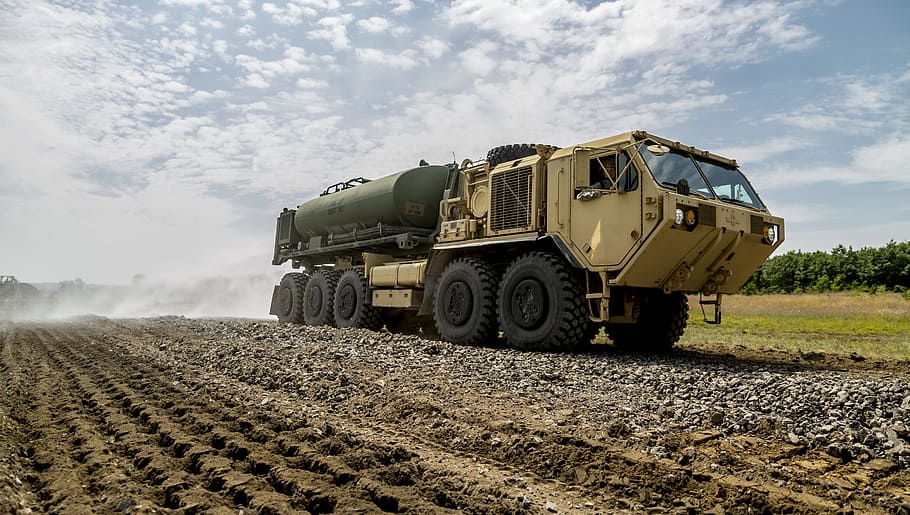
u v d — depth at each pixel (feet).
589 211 25.22
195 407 14.89
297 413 14.64
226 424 13.47
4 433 12.46
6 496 8.48
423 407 14.67
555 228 26.58
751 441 12.33
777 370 20.48
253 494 8.88
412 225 37.93
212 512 8.21
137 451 11.10
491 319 28.76
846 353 29.22
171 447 11.61
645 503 9.19
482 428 13.17
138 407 14.73
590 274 25.30
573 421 13.58
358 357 22.66
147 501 8.39
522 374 19.30
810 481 10.12
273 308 51.08
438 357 23.17
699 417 13.93
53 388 18.52
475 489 9.55
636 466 10.68
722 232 23.90
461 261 30.60
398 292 35.86
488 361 22.02
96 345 31.63
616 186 24.13
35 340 36.42
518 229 28.30
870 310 71.77
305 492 9.02
